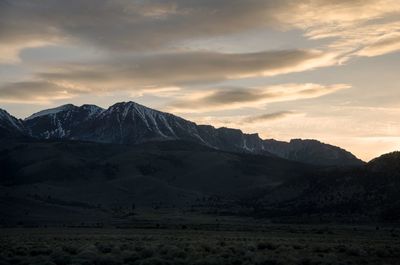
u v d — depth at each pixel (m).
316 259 49.12
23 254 54.22
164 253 54.25
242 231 143.50
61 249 56.78
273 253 55.84
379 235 124.44
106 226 184.88
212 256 50.00
